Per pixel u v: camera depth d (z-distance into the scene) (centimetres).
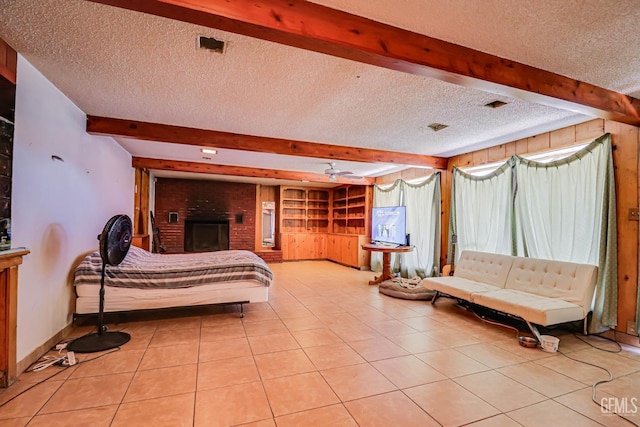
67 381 212
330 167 629
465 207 485
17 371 215
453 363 250
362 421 175
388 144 445
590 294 303
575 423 176
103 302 290
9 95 199
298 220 938
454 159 514
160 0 129
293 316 368
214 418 175
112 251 286
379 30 171
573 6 156
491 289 369
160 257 429
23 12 163
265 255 837
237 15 142
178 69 226
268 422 173
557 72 226
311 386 211
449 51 190
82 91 269
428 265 564
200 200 817
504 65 208
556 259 354
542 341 278
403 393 204
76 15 166
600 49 196
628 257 299
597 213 318
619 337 301
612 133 311
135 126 348
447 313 388
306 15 155
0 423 168
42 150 244
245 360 250
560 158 368
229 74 233
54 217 265
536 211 377
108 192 410
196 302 347
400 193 652
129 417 175
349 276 647
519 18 167
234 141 395
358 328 329
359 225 817
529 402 196
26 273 226
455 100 278
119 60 215
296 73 230
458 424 173
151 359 249
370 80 240
